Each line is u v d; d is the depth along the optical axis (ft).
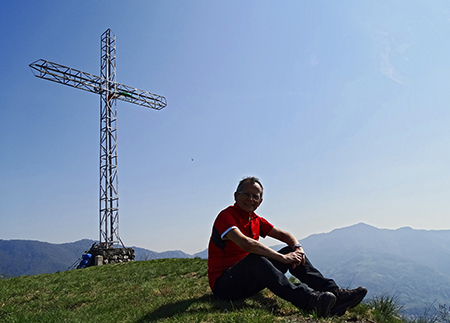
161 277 34.22
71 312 20.20
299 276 15.46
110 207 97.25
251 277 15.06
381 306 16.20
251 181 16.51
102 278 36.06
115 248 93.15
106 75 106.93
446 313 14.93
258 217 17.54
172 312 15.93
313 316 13.66
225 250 16.51
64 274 46.80
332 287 14.51
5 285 34.55
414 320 15.24
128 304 20.74
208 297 18.16
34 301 25.84
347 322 14.23
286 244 17.15
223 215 16.01
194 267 38.01
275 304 16.35
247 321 13.04
